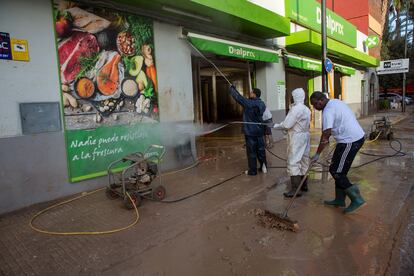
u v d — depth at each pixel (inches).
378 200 180.1
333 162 160.7
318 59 522.3
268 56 348.8
